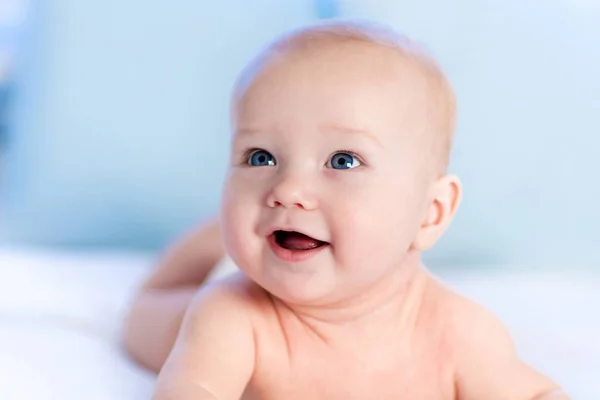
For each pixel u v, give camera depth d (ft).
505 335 3.64
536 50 7.15
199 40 7.82
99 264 6.52
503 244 6.95
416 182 3.32
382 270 3.22
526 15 7.23
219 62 7.76
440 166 3.50
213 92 7.68
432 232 3.50
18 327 4.82
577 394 3.99
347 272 3.14
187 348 3.28
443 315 3.57
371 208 3.13
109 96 7.64
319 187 3.11
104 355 4.46
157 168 7.51
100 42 7.79
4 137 9.16
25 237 7.32
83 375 4.09
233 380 3.26
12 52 9.36
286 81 3.17
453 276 6.47
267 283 3.16
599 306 5.67
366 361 3.40
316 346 3.38
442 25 7.23
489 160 7.00
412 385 3.45
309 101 3.13
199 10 7.90
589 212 6.95
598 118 7.05
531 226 6.96
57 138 7.52
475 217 6.95
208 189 7.49
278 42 3.38
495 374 3.52
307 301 3.17
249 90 3.25
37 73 7.79
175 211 7.45
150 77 7.71
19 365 4.14
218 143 7.57
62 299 5.41
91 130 7.55
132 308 4.54
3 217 7.48
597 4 7.23
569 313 5.48
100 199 7.42
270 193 3.10
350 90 3.16
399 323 3.47
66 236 7.34
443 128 3.48
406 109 3.27
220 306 3.36
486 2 7.25
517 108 7.06
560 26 7.20
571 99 7.07
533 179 6.98
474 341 3.55
